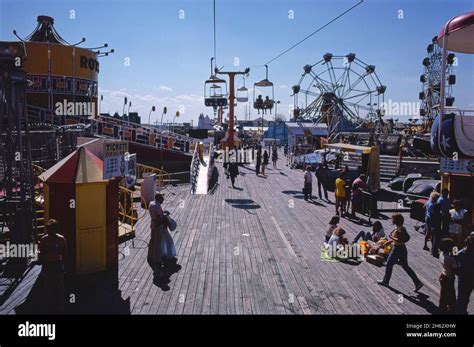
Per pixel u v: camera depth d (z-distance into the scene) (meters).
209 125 83.38
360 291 8.59
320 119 59.09
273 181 27.61
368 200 16.38
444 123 11.52
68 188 9.25
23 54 10.16
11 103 10.35
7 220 10.77
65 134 18.61
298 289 8.66
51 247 7.13
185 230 13.72
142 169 26.03
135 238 12.65
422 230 13.81
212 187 24.36
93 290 8.46
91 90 28.72
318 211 17.41
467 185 12.03
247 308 7.68
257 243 12.23
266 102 43.59
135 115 57.75
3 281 8.67
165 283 8.90
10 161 10.74
